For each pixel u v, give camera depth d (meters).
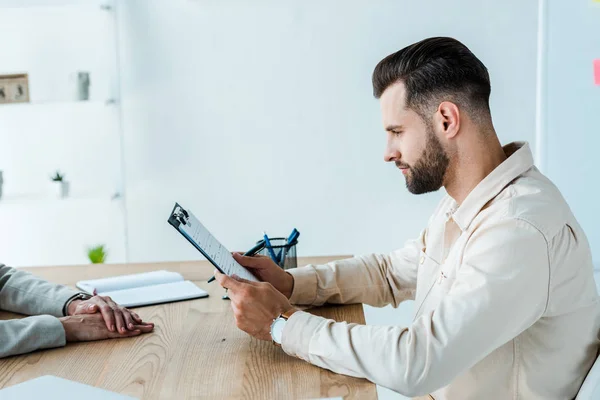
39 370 1.25
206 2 3.10
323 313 1.59
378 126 3.14
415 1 3.07
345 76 3.12
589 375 1.23
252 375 1.21
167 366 1.26
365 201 3.18
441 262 1.47
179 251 3.25
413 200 3.17
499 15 3.06
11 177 3.25
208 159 3.18
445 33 3.09
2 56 3.17
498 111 3.12
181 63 3.13
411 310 3.21
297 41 3.11
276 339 1.30
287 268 1.76
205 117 3.16
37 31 3.16
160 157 3.19
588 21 2.99
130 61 3.13
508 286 1.17
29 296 1.58
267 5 3.09
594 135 3.05
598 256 3.06
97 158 3.23
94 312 1.46
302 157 3.17
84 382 1.19
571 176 3.08
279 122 3.15
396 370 1.16
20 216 3.29
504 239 1.19
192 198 3.21
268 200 3.20
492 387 1.29
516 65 3.08
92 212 3.28
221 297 1.71
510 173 1.30
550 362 1.26
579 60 3.02
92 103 3.15
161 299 1.67
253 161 3.18
